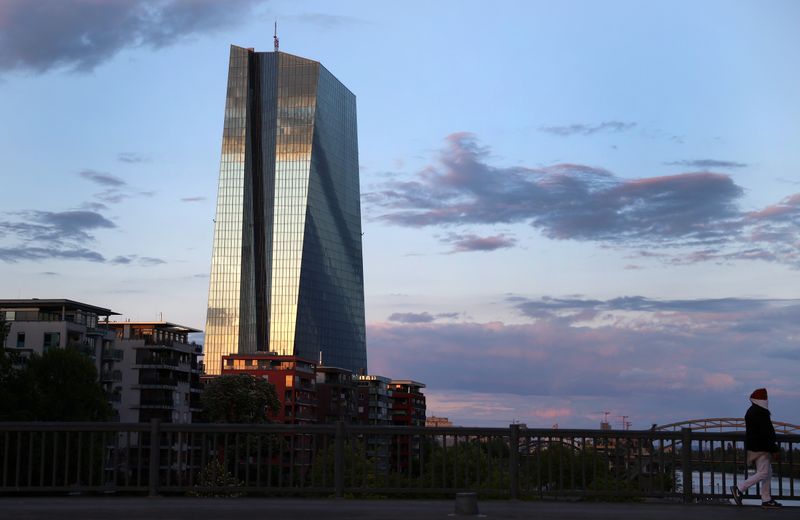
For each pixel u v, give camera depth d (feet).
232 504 66.74
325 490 73.61
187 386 541.75
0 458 191.42
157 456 73.10
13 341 451.12
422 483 74.08
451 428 74.90
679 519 57.47
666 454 74.43
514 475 73.97
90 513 57.57
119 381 503.20
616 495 73.61
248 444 73.72
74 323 459.73
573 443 74.79
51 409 299.79
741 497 69.36
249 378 538.88
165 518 54.29
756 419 69.10
